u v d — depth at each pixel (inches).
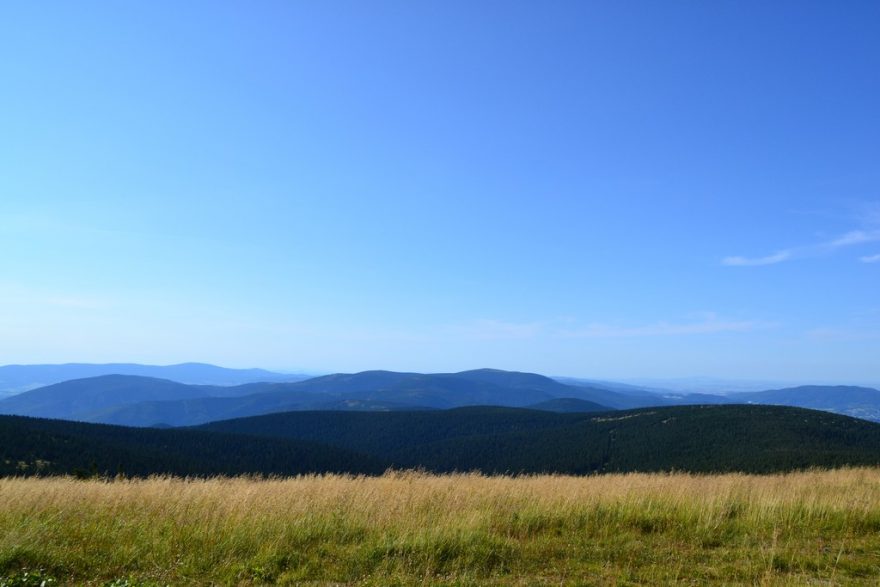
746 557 300.8
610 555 303.1
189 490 430.0
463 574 265.7
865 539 335.6
